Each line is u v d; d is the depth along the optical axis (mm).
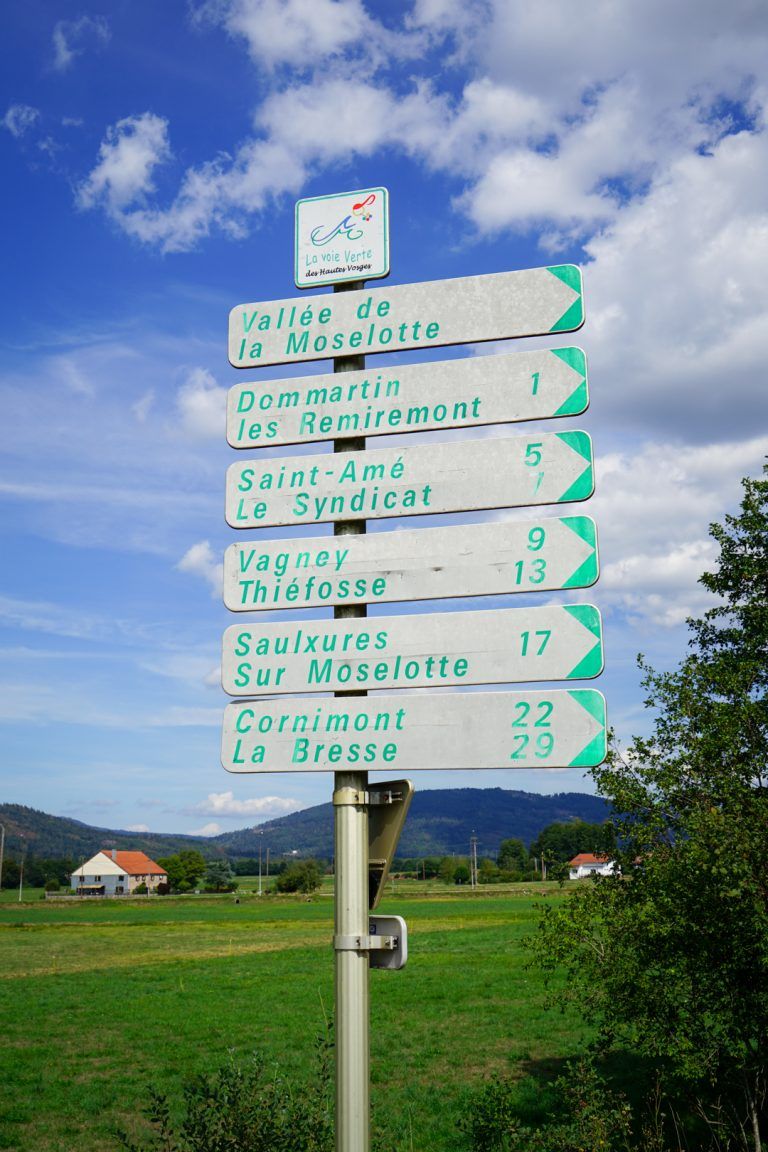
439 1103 19734
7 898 156375
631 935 10977
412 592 4754
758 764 10336
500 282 5059
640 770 10984
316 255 5355
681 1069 10195
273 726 4770
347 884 4602
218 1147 7020
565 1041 26562
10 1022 32906
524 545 4656
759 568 14117
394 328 5148
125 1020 33062
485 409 4898
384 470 4930
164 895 161875
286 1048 26953
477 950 52094
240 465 5148
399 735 4578
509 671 4516
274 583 4945
